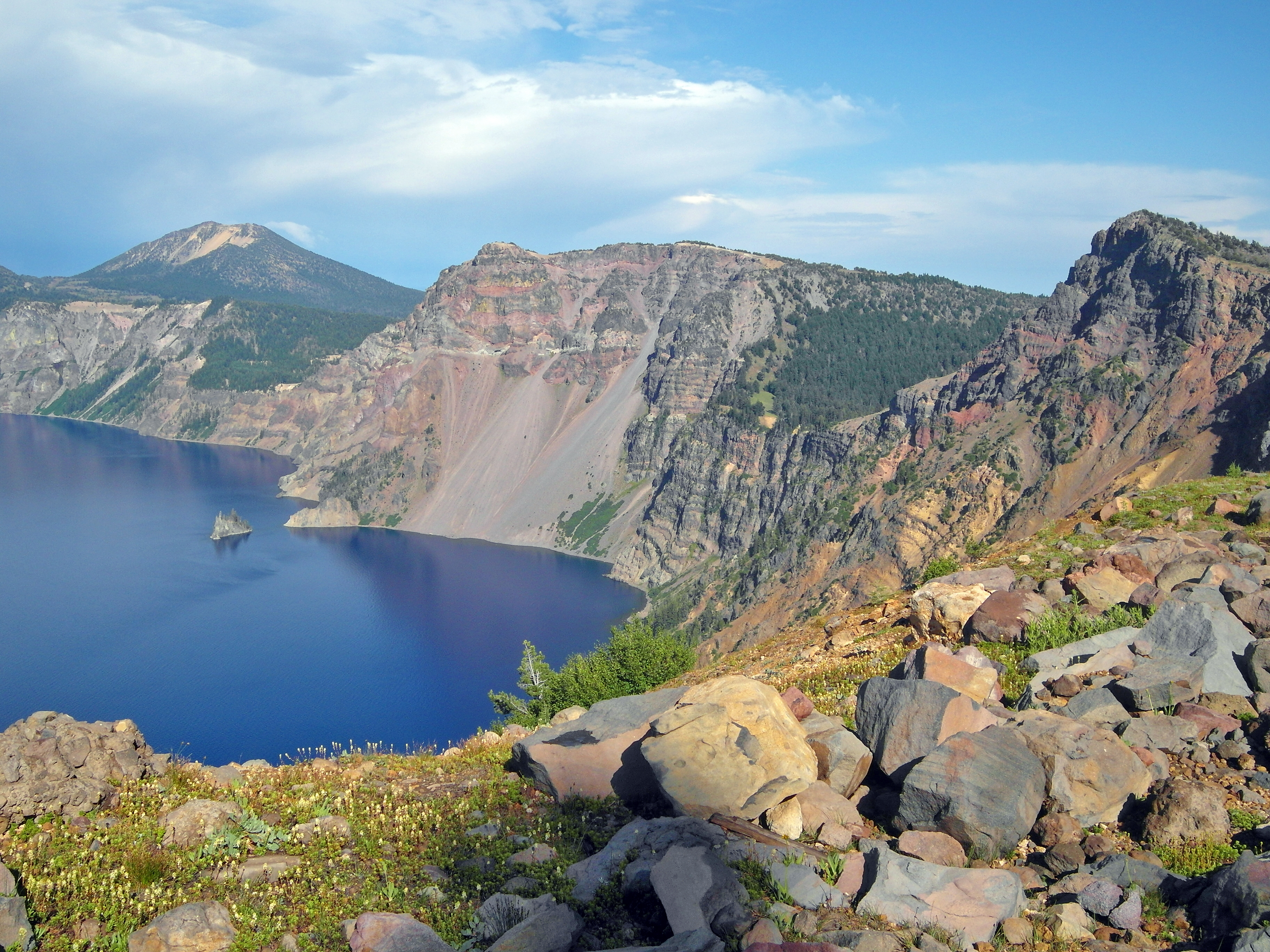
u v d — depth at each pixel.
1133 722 16.34
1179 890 11.91
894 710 16.36
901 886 12.24
